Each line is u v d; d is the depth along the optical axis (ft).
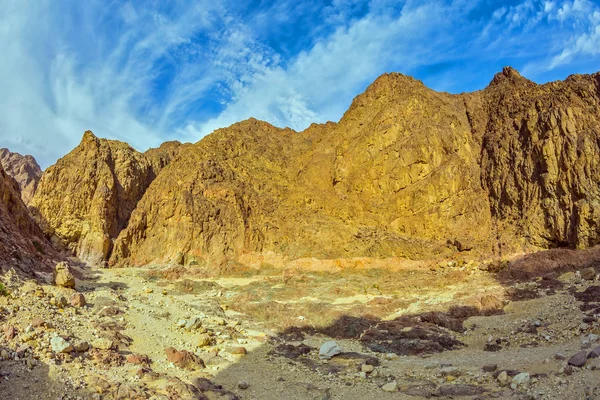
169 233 152.87
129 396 43.14
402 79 190.80
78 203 157.58
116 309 74.69
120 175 176.04
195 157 178.81
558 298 82.28
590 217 109.29
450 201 143.64
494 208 141.69
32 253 99.96
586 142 117.70
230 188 162.30
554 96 137.18
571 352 55.06
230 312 96.02
